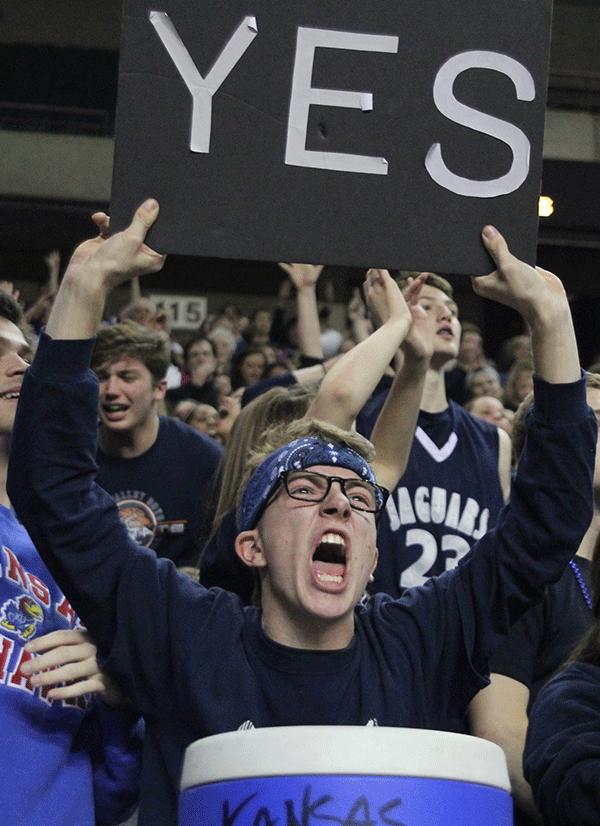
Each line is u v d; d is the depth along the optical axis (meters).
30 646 4.85
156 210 4.59
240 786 3.26
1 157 29.25
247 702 4.70
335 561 5.08
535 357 4.91
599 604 5.26
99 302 4.63
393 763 3.21
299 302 14.38
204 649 4.82
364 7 4.77
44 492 4.70
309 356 14.19
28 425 4.70
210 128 4.65
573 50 35.69
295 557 4.81
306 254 4.62
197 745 3.46
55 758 4.82
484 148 4.75
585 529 4.99
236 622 4.97
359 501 4.97
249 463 5.50
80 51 35.50
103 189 29.34
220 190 4.63
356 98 4.71
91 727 5.18
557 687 4.90
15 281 29.38
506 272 4.68
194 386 20.25
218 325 25.47
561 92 29.72
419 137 4.73
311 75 4.71
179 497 8.89
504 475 9.04
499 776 3.39
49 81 35.44
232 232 4.62
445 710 5.01
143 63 4.65
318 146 4.68
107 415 8.80
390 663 4.90
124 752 5.09
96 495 4.93
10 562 5.21
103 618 4.84
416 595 5.20
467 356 21.67
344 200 4.67
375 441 6.80
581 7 35.56
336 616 4.75
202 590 5.10
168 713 4.84
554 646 6.12
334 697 4.71
